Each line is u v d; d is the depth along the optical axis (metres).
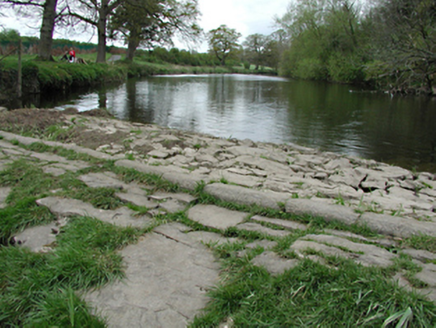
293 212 3.21
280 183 4.27
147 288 2.23
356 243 2.56
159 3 26.53
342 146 8.30
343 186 4.56
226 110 13.70
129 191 3.81
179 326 1.92
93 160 4.77
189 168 4.96
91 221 2.99
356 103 16.81
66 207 3.33
